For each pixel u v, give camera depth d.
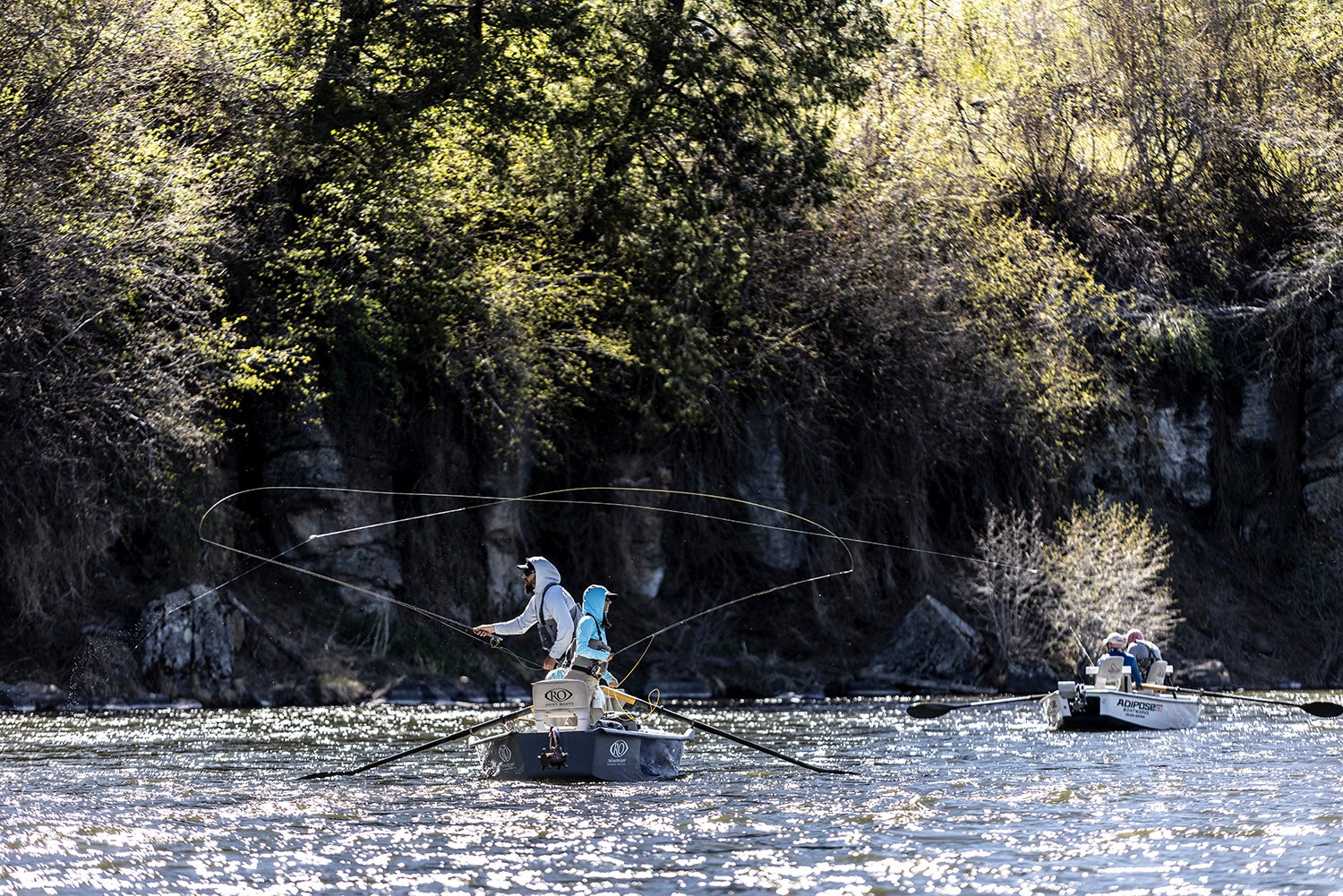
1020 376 112.75
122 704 82.94
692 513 109.19
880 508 113.94
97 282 77.88
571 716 42.62
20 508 83.00
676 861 30.00
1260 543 126.31
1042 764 50.34
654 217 100.75
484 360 94.56
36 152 76.50
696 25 101.38
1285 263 131.50
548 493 106.06
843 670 105.06
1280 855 30.45
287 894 27.20
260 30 90.88
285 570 92.94
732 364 110.81
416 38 92.19
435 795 40.09
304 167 93.38
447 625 96.56
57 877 28.52
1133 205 132.00
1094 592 101.56
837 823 35.00
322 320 95.00
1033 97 130.00
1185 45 132.00
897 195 114.19
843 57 102.88
